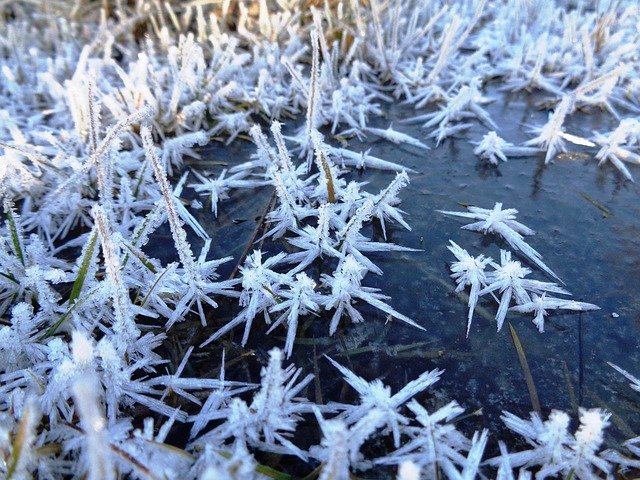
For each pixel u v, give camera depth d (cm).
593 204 24
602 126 29
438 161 27
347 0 35
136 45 36
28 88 31
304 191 24
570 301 19
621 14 37
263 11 33
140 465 12
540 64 31
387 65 33
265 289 18
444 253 21
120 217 23
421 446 15
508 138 28
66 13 38
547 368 17
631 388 17
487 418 16
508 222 22
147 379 17
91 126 20
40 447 14
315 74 23
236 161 27
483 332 18
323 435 15
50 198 21
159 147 27
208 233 23
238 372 17
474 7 37
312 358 18
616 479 14
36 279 17
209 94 29
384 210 23
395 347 18
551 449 14
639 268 21
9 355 16
